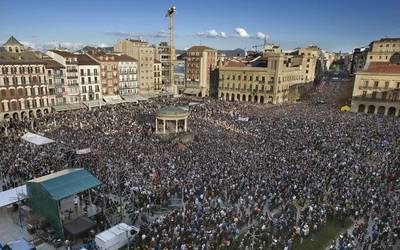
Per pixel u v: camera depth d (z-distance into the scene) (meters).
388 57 145.62
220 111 94.44
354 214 35.25
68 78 95.31
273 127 72.75
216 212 34.22
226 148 56.56
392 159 50.31
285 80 126.00
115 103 104.81
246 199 37.81
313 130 68.94
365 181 42.12
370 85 99.56
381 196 38.34
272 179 42.44
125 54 124.06
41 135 61.75
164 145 59.47
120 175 43.69
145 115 84.00
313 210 34.81
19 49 89.69
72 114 82.38
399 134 66.00
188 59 146.25
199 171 44.75
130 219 35.19
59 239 31.14
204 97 139.50
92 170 45.44
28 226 32.88
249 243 29.81
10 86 80.44
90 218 33.81
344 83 182.25
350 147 56.91
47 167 45.66
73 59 96.00
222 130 72.62
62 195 31.05
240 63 136.00
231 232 31.03
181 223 32.25
